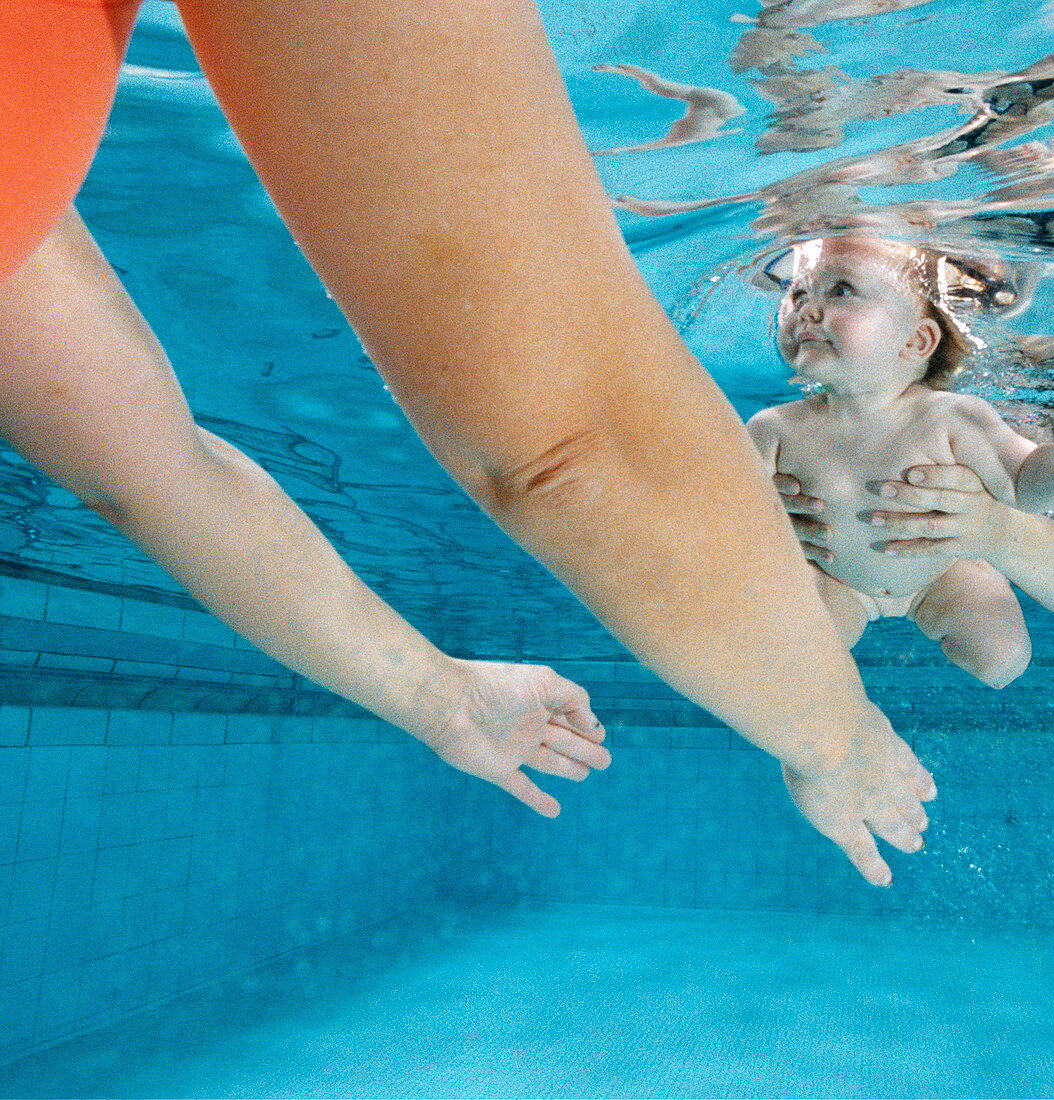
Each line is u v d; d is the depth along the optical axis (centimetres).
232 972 1269
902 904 1777
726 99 275
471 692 131
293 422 645
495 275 45
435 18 40
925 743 1794
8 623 905
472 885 1923
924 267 302
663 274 377
